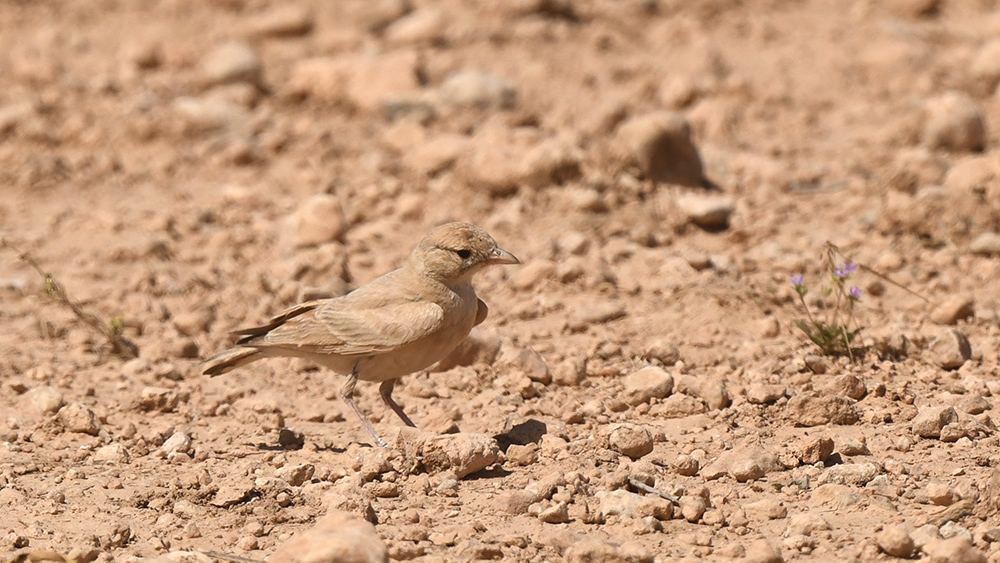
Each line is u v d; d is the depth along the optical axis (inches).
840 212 663.1
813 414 413.1
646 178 699.4
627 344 510.6
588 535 337.1
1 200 733.9
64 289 604.4
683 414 430.6
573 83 901.2
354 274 617.3
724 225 655.1
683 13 1025.5
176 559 320.5
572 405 442.6
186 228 684.7
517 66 927.0
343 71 870.4
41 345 543.5
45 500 371.6
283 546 304.7
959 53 931.3
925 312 526.9
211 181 759.1
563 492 359.6
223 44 936.9
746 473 370.9
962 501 337.1
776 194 697.6
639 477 368.5
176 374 503.5
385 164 753.0
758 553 313.7
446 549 330.6
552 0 1012.5
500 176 698.2
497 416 443.5
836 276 545.3
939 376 453.4
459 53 946.1
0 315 581.9
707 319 524.4
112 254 642.2
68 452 419.5
